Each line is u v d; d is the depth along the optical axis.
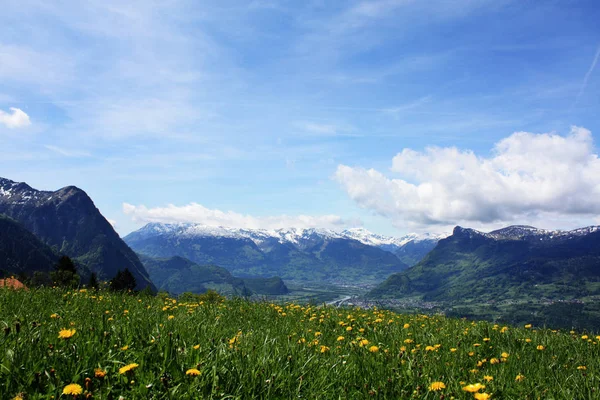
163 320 7.75
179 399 4.05
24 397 3.67
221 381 4.62
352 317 11.60
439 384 4.77
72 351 4.93
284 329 9.03
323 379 5.18
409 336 9.05
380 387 5.11
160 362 4.95
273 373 4.96
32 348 4.74
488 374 5.97
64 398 3.77
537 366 6.72
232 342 6.05
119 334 6.00
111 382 4.31
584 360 7.35
